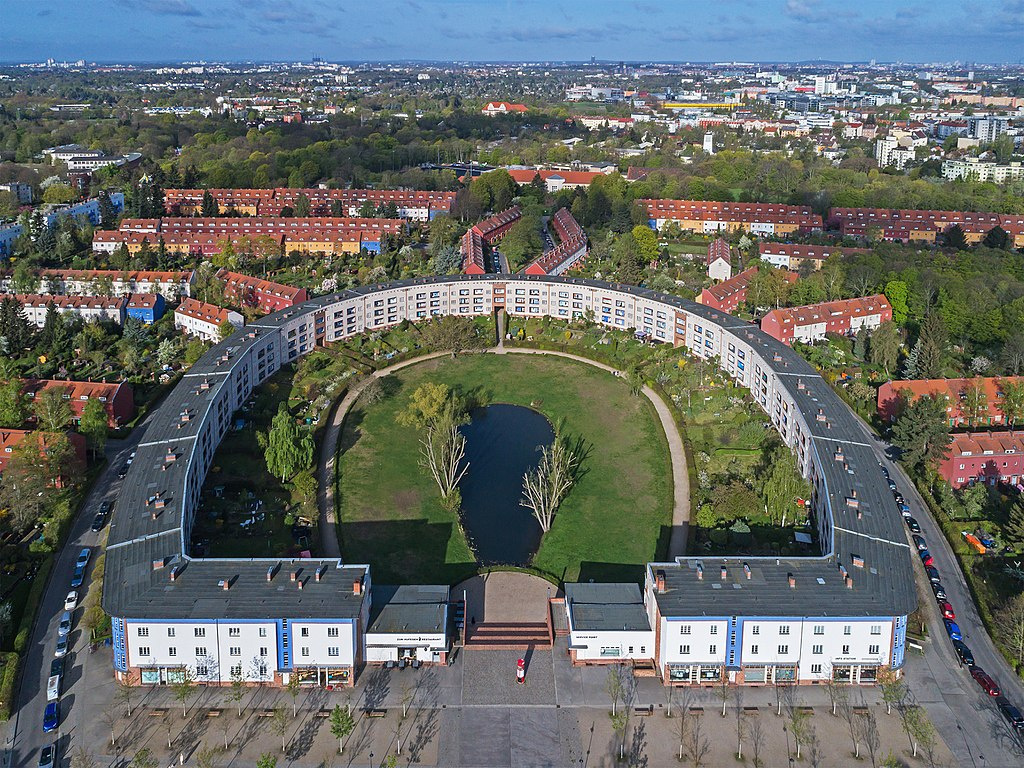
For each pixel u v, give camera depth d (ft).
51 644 619.67
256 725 555.69
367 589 619.26
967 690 591.78
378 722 559.79
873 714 572.10
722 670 597.11
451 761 531.50
